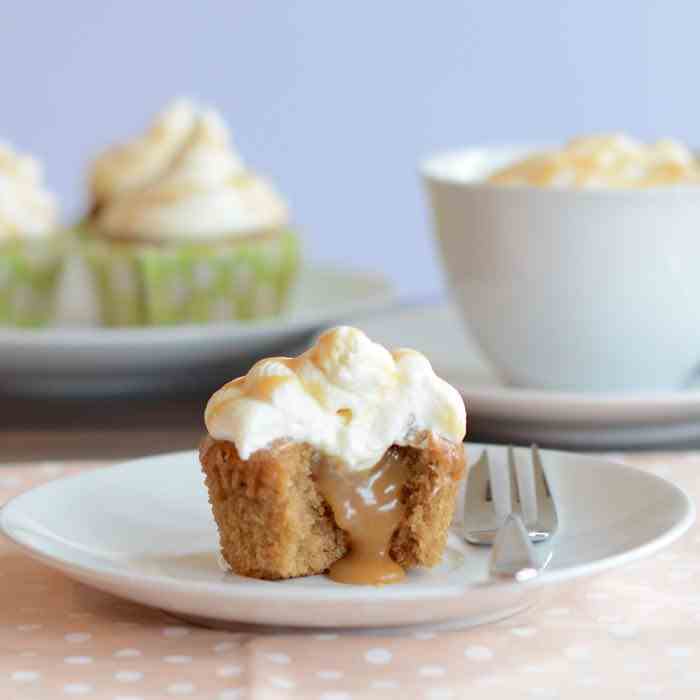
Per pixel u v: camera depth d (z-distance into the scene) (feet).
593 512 2.19
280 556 2.10
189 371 2.89
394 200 4.58
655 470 2.45
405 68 4.51
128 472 2.25
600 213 2.60
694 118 4.55
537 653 1.94
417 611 1.93
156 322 3.22
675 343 2.67
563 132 4.55
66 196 4.48
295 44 4.48
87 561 2.06
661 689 1.81
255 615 1.94
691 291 2.64
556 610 2.06
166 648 1.97
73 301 3.39
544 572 1.96
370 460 2.12
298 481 2.10
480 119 4.54
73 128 4.46
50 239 3.29
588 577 1.98
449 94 4.53
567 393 2.54
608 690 1.81
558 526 2.17
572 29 4.51
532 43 4.51
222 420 2.11
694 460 2.48
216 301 3.22
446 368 2.83
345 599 1.89
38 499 2.17
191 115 3.63
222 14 4.45
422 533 2.12
